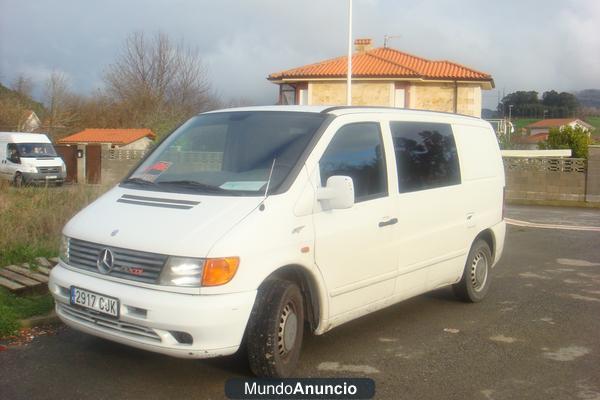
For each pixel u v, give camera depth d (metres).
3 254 7.49
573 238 12.62
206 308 3.98
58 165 27.56
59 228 8.62
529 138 58.41
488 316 6.61
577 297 7.54
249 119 5.44
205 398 4.34
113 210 4.71
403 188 5.68
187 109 44.03
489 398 4.48
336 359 5.19
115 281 4.29
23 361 4.95
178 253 4.09
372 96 29.59
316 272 4.70
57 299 4.62
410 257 5.75
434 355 5.35
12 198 9.91
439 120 6.50
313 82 30.11
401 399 4.44
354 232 5.04
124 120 45.69
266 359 4.37
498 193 7.41
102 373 4.73
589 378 4.89
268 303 4.36
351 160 5.20
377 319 6.40
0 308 5.72
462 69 30.47
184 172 5.17
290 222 4.49
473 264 7.00
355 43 34.06
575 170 21.86
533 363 5.20
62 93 48.28
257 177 4.74
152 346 4.13
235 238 4.14
